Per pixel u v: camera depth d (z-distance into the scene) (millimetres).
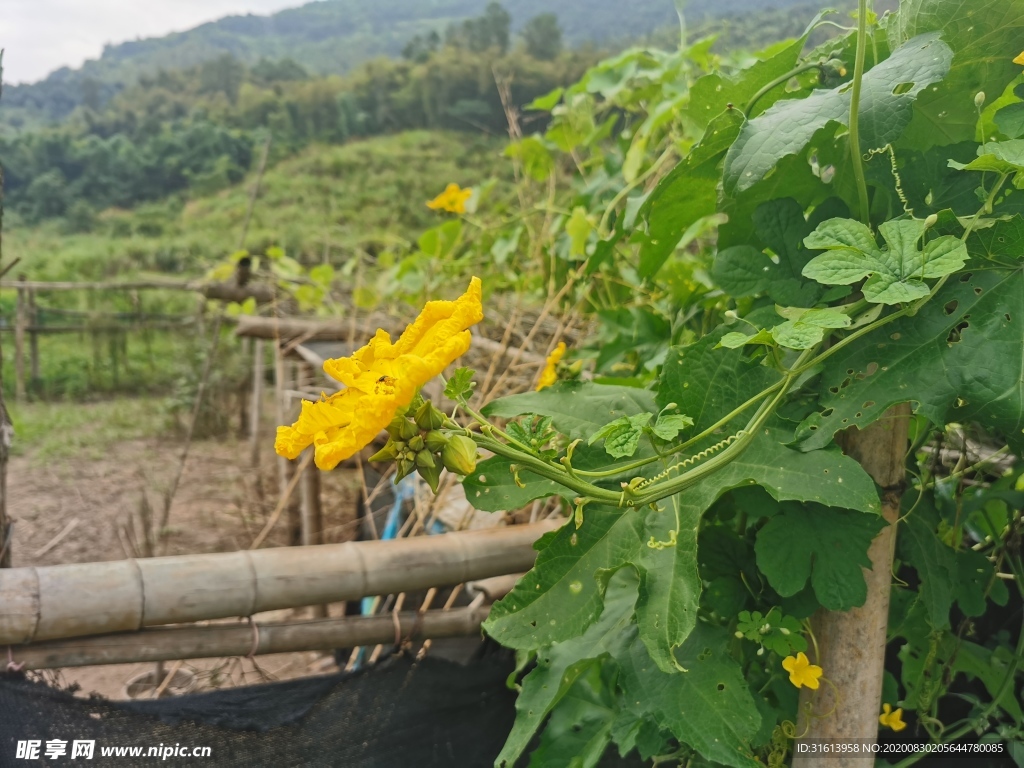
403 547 1555
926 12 1095
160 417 10031
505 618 1045
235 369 9539
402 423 845
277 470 6805
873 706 1233
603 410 1192
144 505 3682
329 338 4562
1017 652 1502
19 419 10211
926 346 992
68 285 10148
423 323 882
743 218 1275
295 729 1441
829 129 1156
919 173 1108
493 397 2398
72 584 1320
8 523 1720
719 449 1099
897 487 1153
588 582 1058
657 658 947
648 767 1589
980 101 1048
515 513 2043
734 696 1076
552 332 3033
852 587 1076
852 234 953
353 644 1560
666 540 1043
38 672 1323
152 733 1349
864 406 994
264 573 1434
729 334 984
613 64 3088
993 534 1563
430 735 1541
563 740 1401
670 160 2723
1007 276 983
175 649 1402
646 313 2016
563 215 3109
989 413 948
